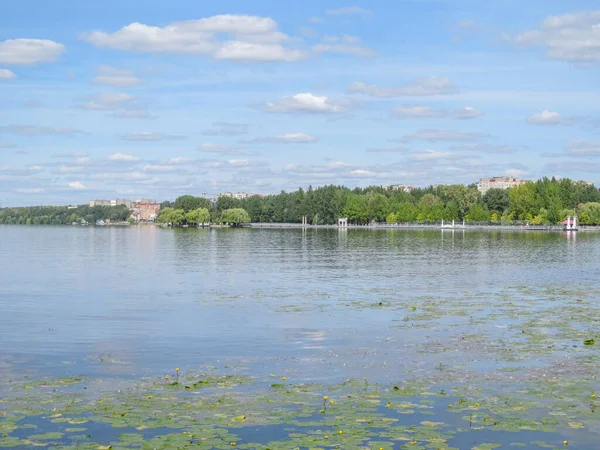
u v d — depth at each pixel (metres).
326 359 28.83
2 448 18.20
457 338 33.50
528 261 87.25
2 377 25.73
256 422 20.41
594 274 68.50
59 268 76.88
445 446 18.62
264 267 77.69
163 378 25.56
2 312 42.28
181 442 18.62
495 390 23.88
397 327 36.62
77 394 23.27
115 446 18.31
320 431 19.64
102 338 33.72
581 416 21.06
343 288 55.50
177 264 82.62
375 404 22.20
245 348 31.23
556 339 33.19
